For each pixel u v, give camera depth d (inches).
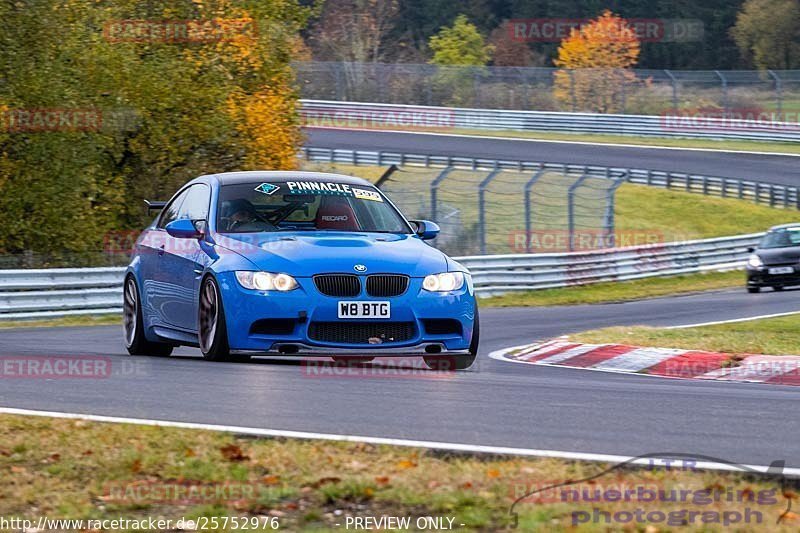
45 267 3073.3
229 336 1024.2
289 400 848.9
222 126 3506.4
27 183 3036.4
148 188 3614.7
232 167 3673.7
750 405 872.9
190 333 1115.9
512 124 6658.5
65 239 3095.5
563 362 1397.6
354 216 1139.9
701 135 6407.5
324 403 837.2
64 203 3068.4
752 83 6752.0
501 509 548.4
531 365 1323.8
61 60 3125.0
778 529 508.7
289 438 697.6
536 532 510.0
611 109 6914.4
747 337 1482.5
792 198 5142.7
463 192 4685.0
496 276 3021.7
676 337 1488.7
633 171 5403.5
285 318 1003.3
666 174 5359.3
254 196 1141.1
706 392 976.9
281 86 3885.3
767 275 3004.4
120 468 633.0
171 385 925.2
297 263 1019.9
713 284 3572.8
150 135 3449.8
